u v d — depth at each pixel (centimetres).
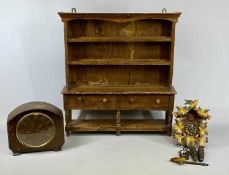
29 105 279
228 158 275
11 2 343
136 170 254
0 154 282
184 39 362
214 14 352
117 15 294
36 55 362
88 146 299
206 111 287
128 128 319
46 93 377
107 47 333
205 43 362
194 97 382
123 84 339
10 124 270
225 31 358
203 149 277
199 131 285
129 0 349
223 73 372
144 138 317
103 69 338
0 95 372
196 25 356
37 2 346
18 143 276
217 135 320
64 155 280
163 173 250
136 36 325
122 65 336
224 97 380
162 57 335
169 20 298
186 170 255
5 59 361
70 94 307
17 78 368
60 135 283
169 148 295
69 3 349
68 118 317
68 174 248
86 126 321
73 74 338
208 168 259
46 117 275
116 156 279
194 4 350
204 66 371
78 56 335
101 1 349
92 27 327
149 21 324
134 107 313
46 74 370
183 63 370
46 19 351
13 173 250
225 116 363
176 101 383
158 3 350
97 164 264
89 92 305
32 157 277
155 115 375
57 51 362
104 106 312
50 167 259
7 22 349
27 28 353
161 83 340
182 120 291
